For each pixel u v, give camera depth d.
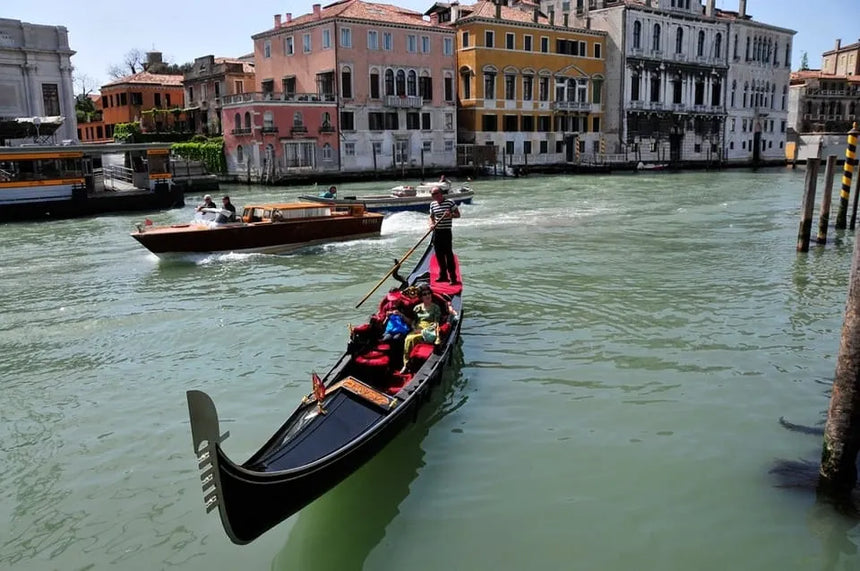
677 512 5.78
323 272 15.17
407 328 7.90
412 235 20.28
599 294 12.71
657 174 53.19
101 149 27.73
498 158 53.12
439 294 9.78
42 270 16.00
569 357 9.33
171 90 60.50
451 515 5.78
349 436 5.84
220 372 9.05
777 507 5.80
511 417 7.52
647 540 5.43
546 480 6.27
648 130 60.56
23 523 5.83
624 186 39.97
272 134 43.25
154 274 15.27
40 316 11.87
